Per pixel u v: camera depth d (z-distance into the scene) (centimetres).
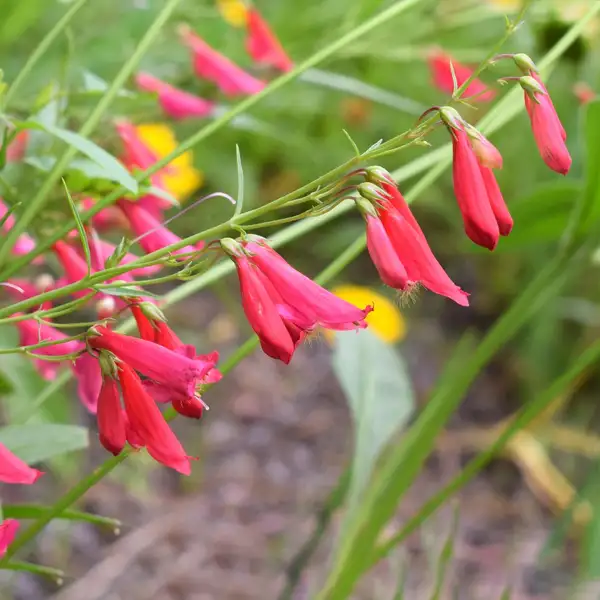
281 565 78
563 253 57
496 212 47
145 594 74
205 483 86
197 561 78
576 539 84
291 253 110
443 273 46
